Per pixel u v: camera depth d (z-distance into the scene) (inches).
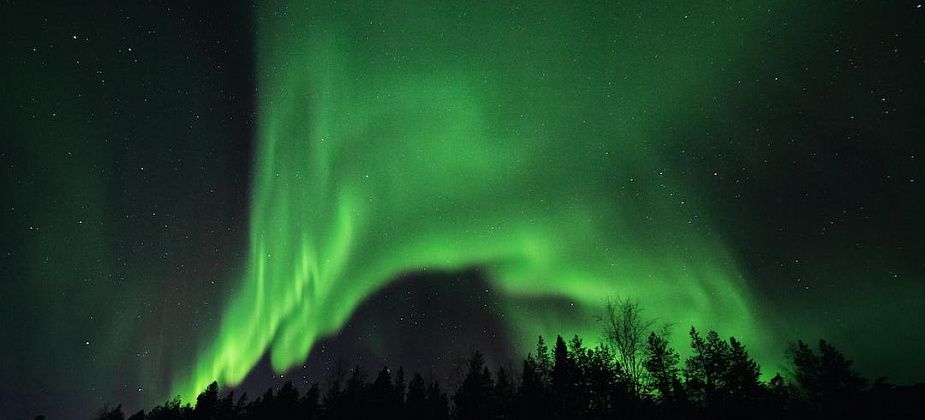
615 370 1066.1
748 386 1037.8
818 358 1020.5
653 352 1072.2
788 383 1048.8
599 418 1035.9
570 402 1083.9
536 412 1096.8
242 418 1346.0
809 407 976.3
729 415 996.6
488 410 1187.9
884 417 863.7
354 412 1279.5
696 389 1077.8
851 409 916.6
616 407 1023.0
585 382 1085.8
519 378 1317.7
